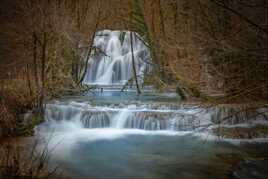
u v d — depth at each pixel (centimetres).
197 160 662
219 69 625
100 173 595
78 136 904
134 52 1933
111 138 891
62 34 1058
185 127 922
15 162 438
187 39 732
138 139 880
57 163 623
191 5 753
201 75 704
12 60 952
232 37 539
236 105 857
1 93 796
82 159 680
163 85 1179
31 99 884
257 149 719
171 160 675
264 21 514
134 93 1521
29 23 871
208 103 683
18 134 788
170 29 898
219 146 757
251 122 868
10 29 935
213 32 634
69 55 1215
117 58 1972
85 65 1401
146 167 632
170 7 938
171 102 1105
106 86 1773
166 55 920
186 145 797
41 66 947
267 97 546
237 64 575
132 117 1003
